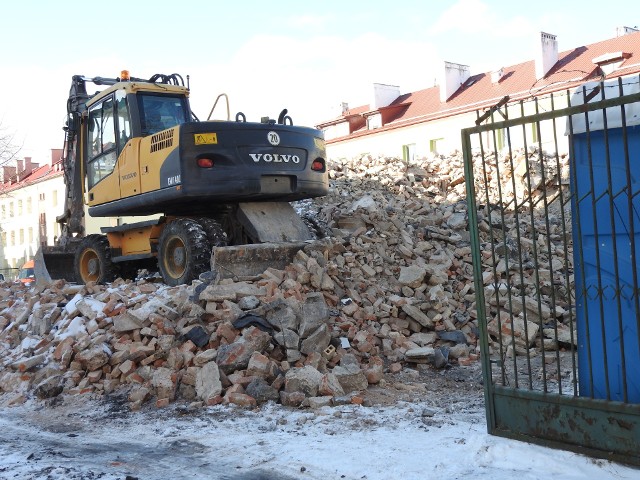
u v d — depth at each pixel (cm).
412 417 583
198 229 941
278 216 993
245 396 637
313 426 566
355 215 1134
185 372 687
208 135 911
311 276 840
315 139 999
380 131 4000
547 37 3425
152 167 969
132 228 1073
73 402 699
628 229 427
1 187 3366
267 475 456
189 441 545
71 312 837
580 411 439
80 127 1216
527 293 945
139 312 759
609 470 414
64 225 1345
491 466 444
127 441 559
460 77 3897
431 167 1653
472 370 762
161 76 1071
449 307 884
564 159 1566
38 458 516
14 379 758
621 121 425
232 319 721
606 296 438
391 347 795
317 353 700
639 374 423
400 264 998
